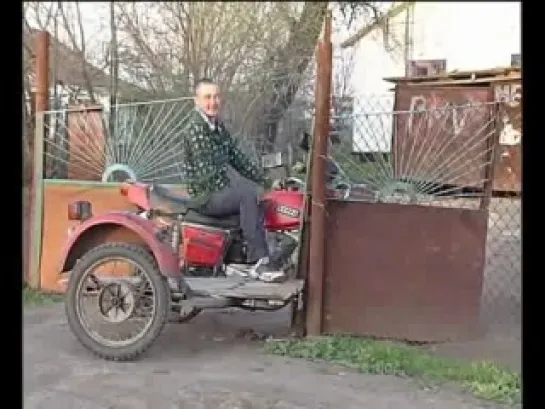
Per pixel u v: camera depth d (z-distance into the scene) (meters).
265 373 5.25
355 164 6.19
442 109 6.09
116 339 5.50
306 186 6.04
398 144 6.18
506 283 7.39
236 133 9.17
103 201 6.71
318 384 5.03
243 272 5.86
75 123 7.00
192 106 7.24
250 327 6.49
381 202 6.08
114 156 7.02
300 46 12.02
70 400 4.62
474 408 4.65
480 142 6.08
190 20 12.05
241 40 12.00
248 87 10.84
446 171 6.14
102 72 11.30
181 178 6.90
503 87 14.42
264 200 5.96
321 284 6.05
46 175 6.90
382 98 15.19
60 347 5.76
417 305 6.09
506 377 5.13
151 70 11.50
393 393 4.90
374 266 6.08
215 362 5.49
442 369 5.32
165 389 4.85
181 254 5.82
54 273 6.79
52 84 9.78
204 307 5.70
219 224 5.85
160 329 5.43
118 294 5.50
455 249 6.09
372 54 19.62
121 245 5.50
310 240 6.03
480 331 6.18
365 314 6.09
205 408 4.53
